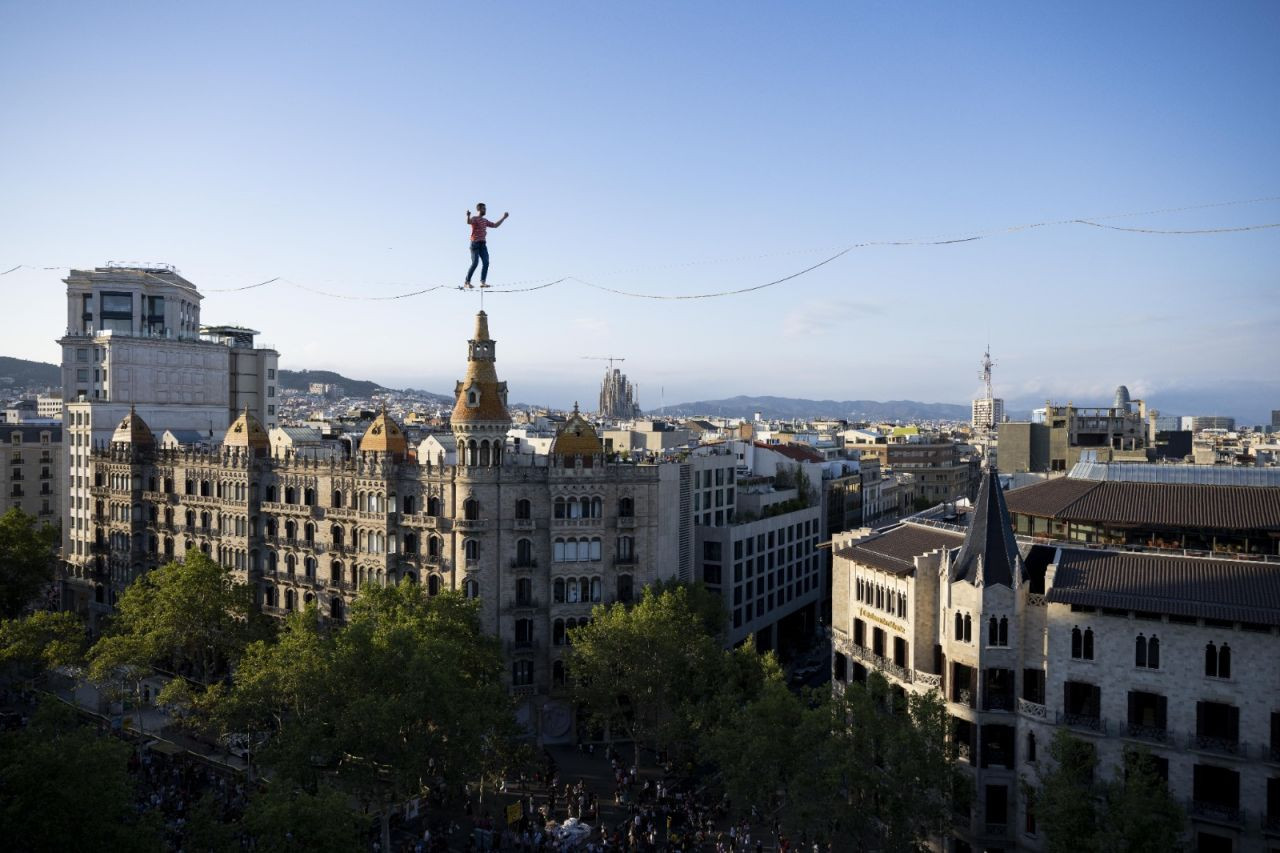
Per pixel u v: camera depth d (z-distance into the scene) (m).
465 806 89.94
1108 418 167.25
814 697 77.31
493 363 113.12
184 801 83.31
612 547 115.12
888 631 86.88
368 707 73.94
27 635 103.81
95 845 56.53
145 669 103.50
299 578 125.12
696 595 114.88
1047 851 63.97
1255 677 65.75
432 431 190.12
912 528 97.50
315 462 123.94
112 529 150.88
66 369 165.88
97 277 172.50
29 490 197.25
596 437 116.31
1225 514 76.88
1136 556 74.19
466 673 91.38
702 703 86.56
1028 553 80.44
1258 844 64.88
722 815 87.44
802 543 164.25
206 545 136.25
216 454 134.88
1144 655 69.81
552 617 111.88
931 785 67.50
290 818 58.16
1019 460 169.75
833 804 68.31
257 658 90.19
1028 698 74.81
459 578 110.75
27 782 55.84
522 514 112.38
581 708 111.44
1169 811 59.66
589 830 81.44
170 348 169.88
